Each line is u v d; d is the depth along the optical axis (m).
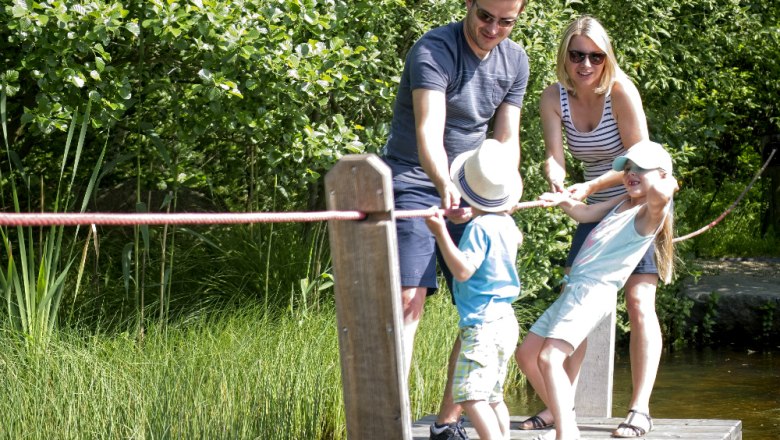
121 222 2.23
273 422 5.80
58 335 6.07
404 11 8.45
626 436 4.66
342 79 6.71
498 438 3.88
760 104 15.00
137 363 5.92
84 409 5.33
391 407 2.86
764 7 12.30
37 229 7.84
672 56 10.72
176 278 8.00
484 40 4.16
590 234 4.52
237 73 6.35
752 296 11.00
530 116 8.95
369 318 2.85
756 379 8.93
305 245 8.27
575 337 4.32
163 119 7.70
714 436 4.67
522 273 9.11
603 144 4.72
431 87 4.08
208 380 5.93
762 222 15.79
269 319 7.27
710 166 16.48
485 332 3.92
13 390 5.30
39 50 5.80
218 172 9.28
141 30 6.51
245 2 6.27
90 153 8.57
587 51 4.55
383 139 7.47
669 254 4.66
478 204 3.94
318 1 6.70
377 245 2.81
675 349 10.80
